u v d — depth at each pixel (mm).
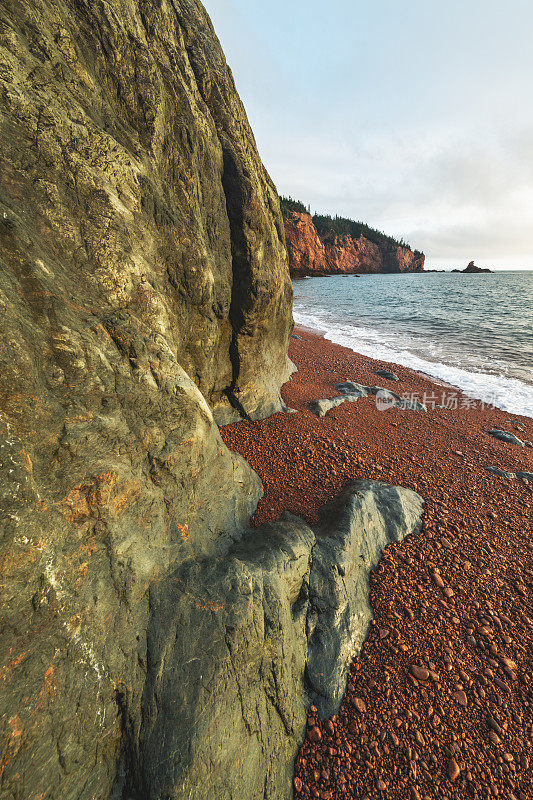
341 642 4254
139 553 3203
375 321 28875
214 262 6438
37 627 2229
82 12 3697
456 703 3922
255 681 3369
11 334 2363
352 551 5145
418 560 5586
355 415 10367
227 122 6660
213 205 6320
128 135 4191
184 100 5176
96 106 3758
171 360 4055
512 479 7812
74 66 3533
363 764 3467
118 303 3533
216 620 3266
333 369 15078
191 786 2539
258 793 3000
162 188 4668
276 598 3844
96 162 3412
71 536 2617
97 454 2955
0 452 2139
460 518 6547
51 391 2697
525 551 5930
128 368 3445
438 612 4852
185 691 2877
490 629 4676
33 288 2648
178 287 5055
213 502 4676
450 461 8469
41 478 2490
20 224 2646
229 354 8133
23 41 2955
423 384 13914
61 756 2229
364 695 3939
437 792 3312
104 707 2557
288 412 9609
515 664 4301
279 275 9117
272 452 7895
